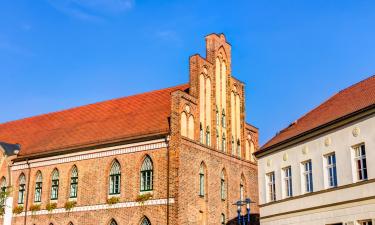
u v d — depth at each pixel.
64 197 49.53
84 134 51.59
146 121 47.97
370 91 36.16
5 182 54.66
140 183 45.00
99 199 46.94
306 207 37.22
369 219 30.73
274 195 42.41
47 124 59.44
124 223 44.75
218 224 47.19
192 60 48.31
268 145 43.91
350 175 32.88
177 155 43.28
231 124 52.09
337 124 34.47
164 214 42.56
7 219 52.94
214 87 50.12
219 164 49.03
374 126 31.03
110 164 47.34
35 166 53.03
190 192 44.19
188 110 45.97
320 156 36.25
